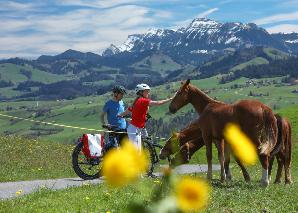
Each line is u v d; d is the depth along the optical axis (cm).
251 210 1073
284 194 1377
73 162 1775
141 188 130
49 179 1995
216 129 1630
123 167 113
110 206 1018
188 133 1784
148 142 1662
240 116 1532
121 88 1728
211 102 1688
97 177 1797
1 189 1627
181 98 1725
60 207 1062
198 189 111
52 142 3653
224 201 1174
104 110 1742
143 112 1619
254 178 2125
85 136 1741
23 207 1086
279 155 1823
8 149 2939
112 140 1744
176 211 112
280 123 1605
